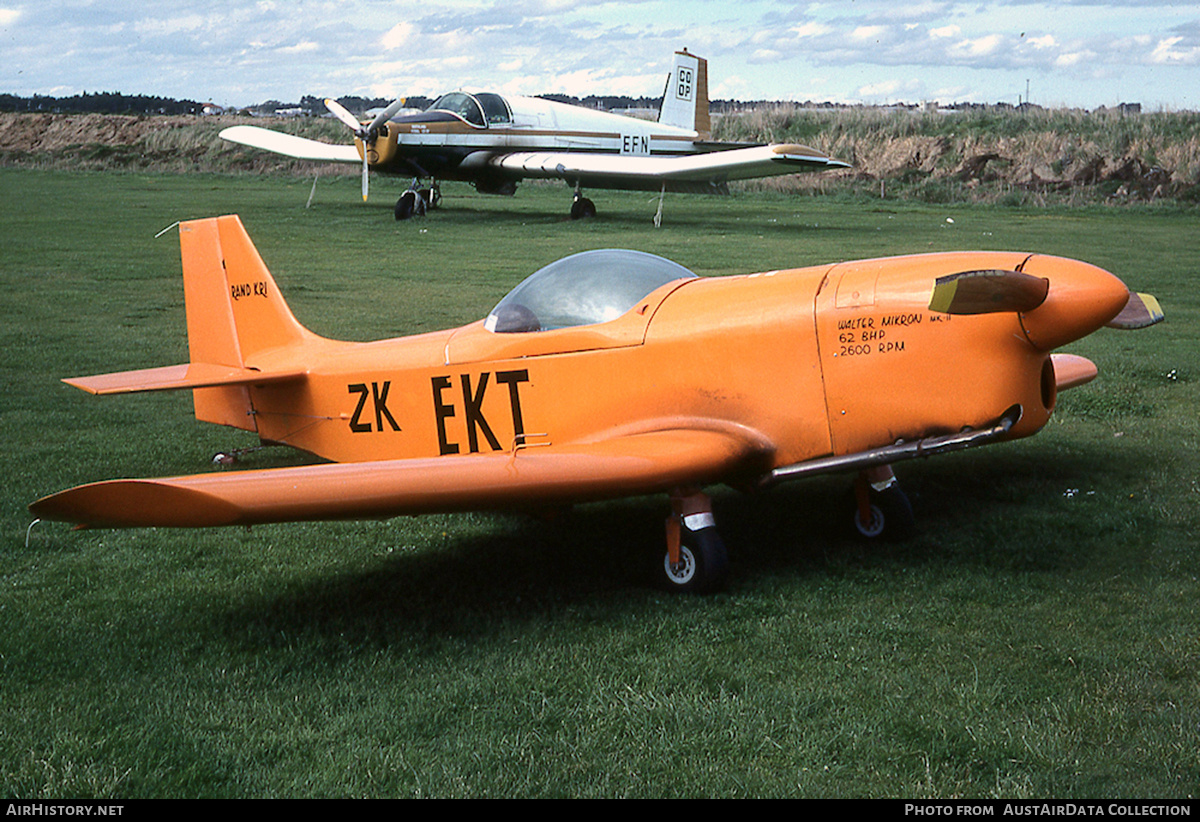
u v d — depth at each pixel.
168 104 64.94
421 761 2.63
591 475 3.52
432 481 3.31
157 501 2.85
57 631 3.50
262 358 5.60
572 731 2.78
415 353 4.86
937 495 4.98
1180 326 9.91
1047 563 3.99
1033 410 3.85
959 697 2.89
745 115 43.09
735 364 4.02
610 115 26.77
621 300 4.32
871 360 3.84
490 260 15.84
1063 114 36.19
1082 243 17.86
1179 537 4.24
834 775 2.54
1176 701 2.83
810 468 3.97
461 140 23.03
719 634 3.44
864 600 3.71
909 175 33.28
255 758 2.66
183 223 5.82
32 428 6.45
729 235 19.33
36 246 17.19
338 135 47.03
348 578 4.08
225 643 3.41
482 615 3.66
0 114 53.44
